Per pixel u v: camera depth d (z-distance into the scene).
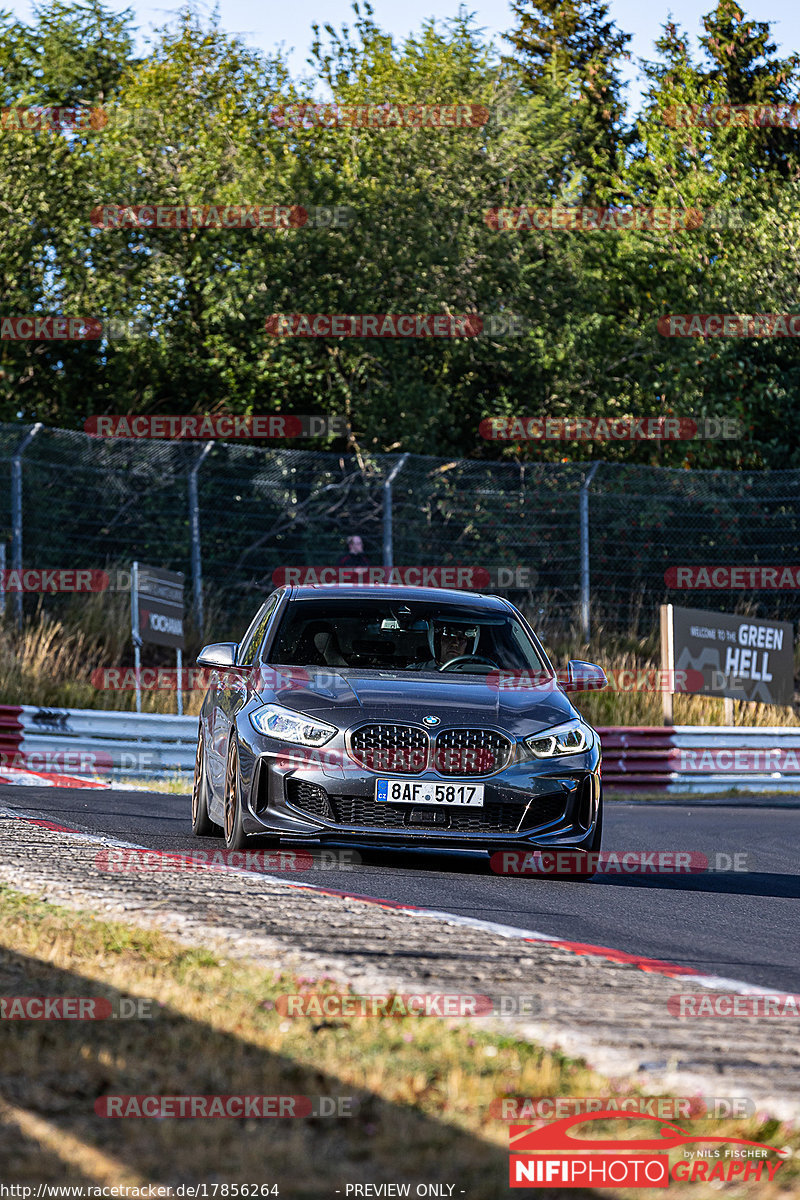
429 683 29.92
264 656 31.17
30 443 78.12
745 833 43.94
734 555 91.44
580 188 111.44
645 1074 14.27
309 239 92.31
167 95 102.38
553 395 99.62
